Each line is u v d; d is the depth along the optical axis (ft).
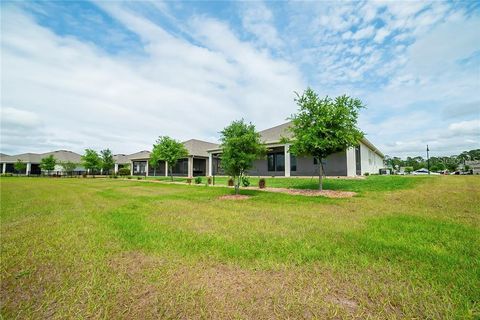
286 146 64.44
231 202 30.50
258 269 9.82
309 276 9.12
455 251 11.39
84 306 7.29
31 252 12.19
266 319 6.51
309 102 37.52
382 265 9.95
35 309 7.16
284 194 37.40
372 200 29.45
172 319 6.57
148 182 79.00
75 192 46.34
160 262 10.72
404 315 6.60
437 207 23.72
